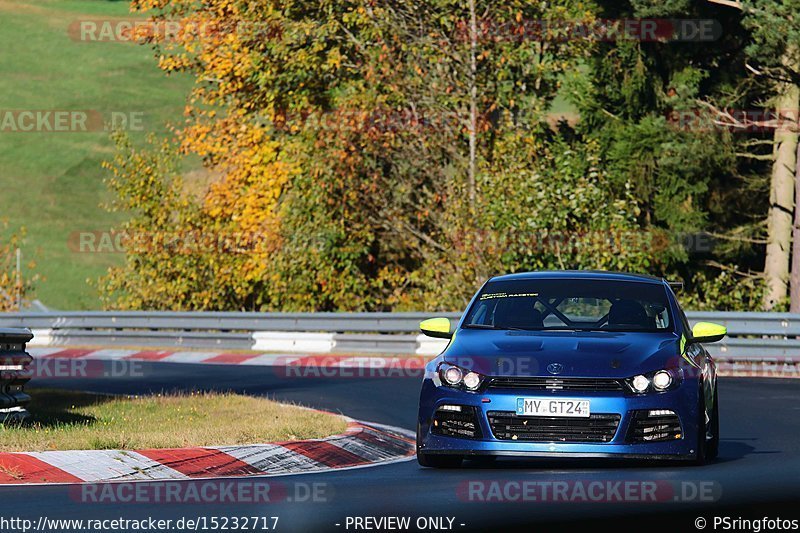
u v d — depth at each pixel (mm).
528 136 111062
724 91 131125
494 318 42250
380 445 49000
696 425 37875
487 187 106562
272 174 125000
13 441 43406
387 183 120438
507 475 37531
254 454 43531
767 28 113375
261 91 129750
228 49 127938
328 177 118500
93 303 194125
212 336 104188
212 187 129875
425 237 120125
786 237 132125
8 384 49969
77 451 41469
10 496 34656
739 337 88625
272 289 122812
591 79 131750
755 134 137375
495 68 118688
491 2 118562
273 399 68000
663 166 129250
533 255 106500
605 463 41188
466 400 37938
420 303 114625
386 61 118875
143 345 107312
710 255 137000
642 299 42750
